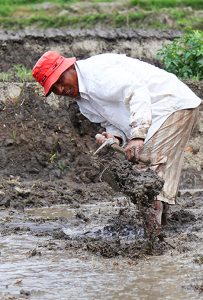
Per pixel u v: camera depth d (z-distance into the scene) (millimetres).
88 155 12711
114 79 6941
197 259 6613
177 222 8477
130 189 7035
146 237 7164
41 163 12508
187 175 13078
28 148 12656
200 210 9586
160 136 7250
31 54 18844
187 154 13320
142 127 6801
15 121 12977
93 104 7262
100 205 10406
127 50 20219
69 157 12695
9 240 7766
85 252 7086
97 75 7043
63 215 9477
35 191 11141
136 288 5809
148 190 7008
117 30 20562
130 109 6887
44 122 13094
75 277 6176
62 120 13195
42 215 9484
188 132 7395
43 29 19719
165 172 7363
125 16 20891
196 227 8156
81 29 20188
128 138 7367
